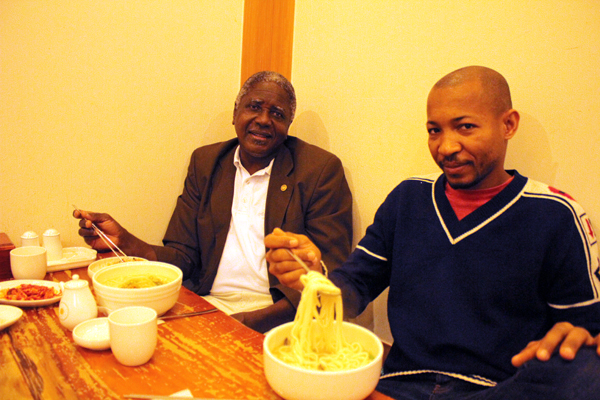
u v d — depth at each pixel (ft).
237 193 6.38
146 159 6.75
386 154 6.18
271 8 7.57
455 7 5.24
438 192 4.19
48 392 2.51
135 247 5.45
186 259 6.27
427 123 3.98
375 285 4.64
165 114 6.83
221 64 7.30
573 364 2.62
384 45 6.13
